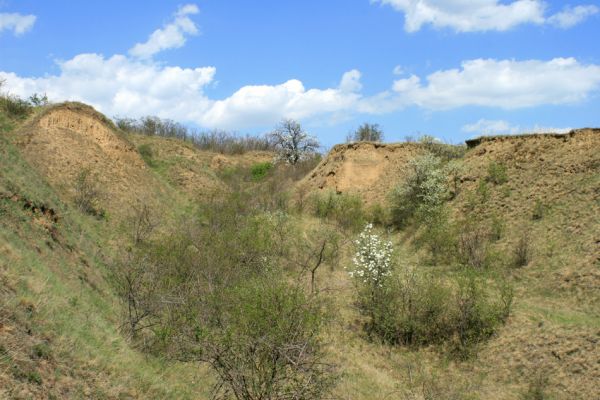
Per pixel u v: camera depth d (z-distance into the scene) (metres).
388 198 32.22
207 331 10.73
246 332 9.99
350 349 17.12
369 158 36.91
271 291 10.91
